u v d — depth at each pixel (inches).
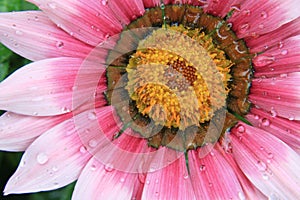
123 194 4.3
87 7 4.3
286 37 4.4
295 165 4.2
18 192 4.1
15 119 4.2
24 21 4.2
